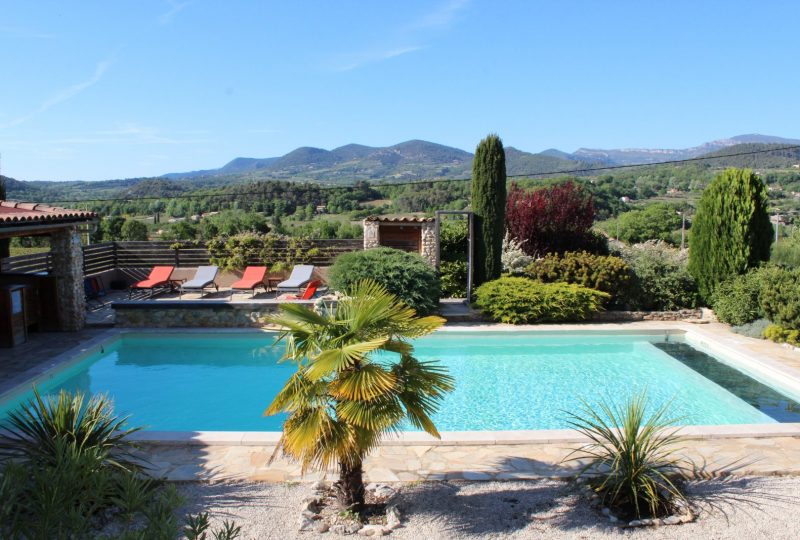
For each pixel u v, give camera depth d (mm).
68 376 9688
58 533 2945
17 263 13586
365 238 16703
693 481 5215
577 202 17766
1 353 10188
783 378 9070
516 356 11234
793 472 5387
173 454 5766
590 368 10422
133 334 11906
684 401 8578
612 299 13938
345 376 4180
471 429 7578
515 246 16953
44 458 4430
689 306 13867
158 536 2664
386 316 4562
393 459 5656
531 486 5090
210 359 10852
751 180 12984
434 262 16219
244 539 4188
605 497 4824
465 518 4523
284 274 17922
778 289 11188
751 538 4262
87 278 15164
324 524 4352
